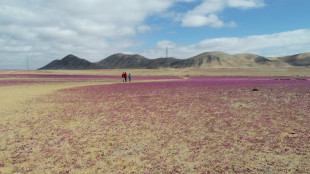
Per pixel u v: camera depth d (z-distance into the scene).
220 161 6.70
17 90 29.14
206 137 9.02
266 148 7.64
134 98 21.62
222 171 6.05
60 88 33.22
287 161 6.55
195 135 9.32
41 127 10.77
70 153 7.53
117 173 6.05
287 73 99.75
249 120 11.71
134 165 6.56
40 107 16.34
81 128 10.62
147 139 8.92
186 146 8.05
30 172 6.14
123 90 30.09
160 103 18.28
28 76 71.75
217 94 23.94
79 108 16.03
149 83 45.97
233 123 11.16
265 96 21.25
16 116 13.20
